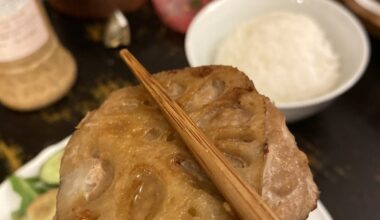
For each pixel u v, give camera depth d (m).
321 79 0.26
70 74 0.29
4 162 0.26
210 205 0.12
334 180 0.24
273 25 0.27
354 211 0.23
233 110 0.13
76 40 0.31
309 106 0.23
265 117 0.13
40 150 0.27
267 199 0.12
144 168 0.13
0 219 0.22
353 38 0.26
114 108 0.14
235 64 0.26
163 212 0.12
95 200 0.13
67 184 0.13
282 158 0.13
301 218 0.12
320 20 0.28
